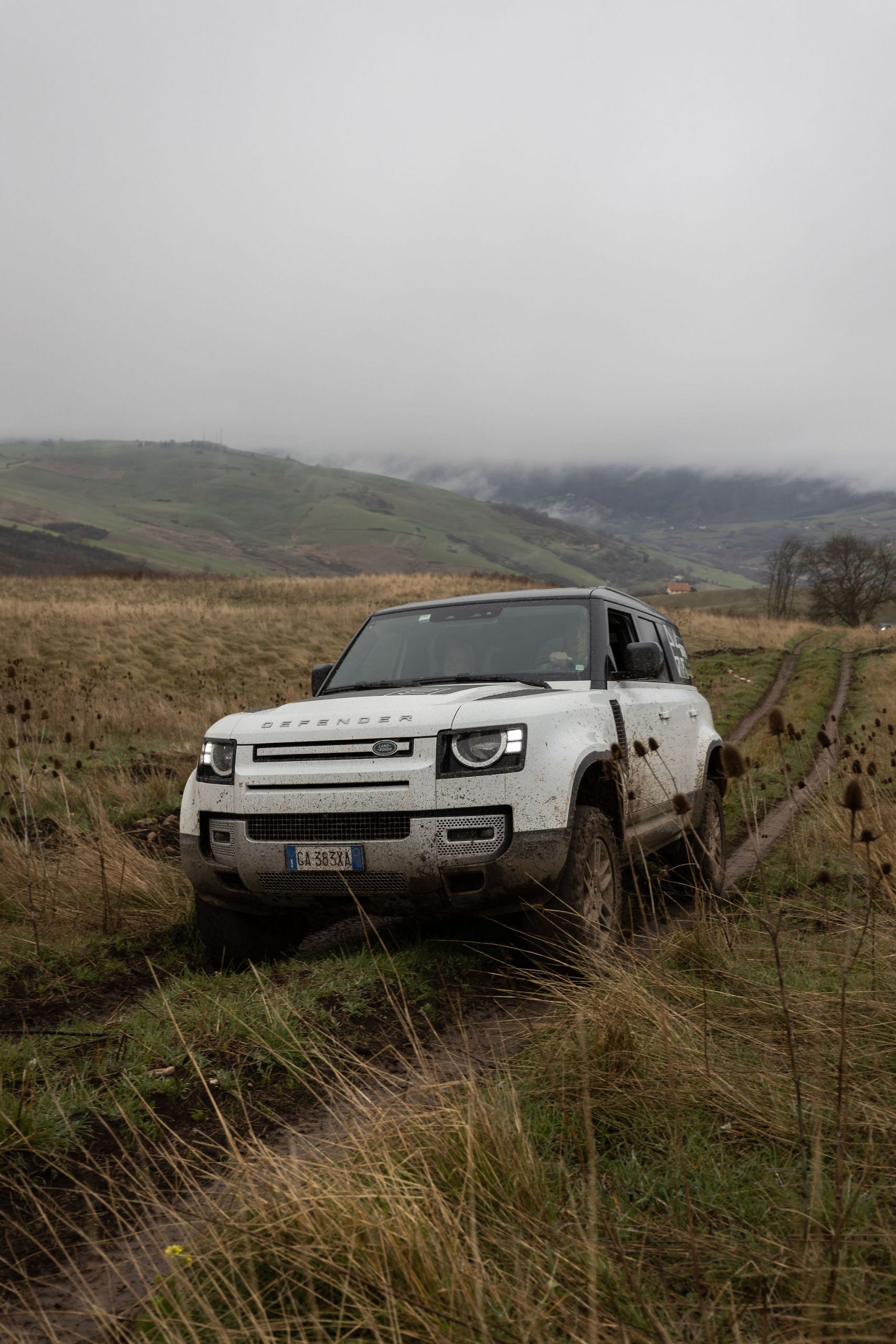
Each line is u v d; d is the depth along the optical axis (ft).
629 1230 7.38
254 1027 12.25
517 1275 6.33
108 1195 8.61
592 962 13.48
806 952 14.38
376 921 18.42
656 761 18.57
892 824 20.45
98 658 77.10
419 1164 8.21
